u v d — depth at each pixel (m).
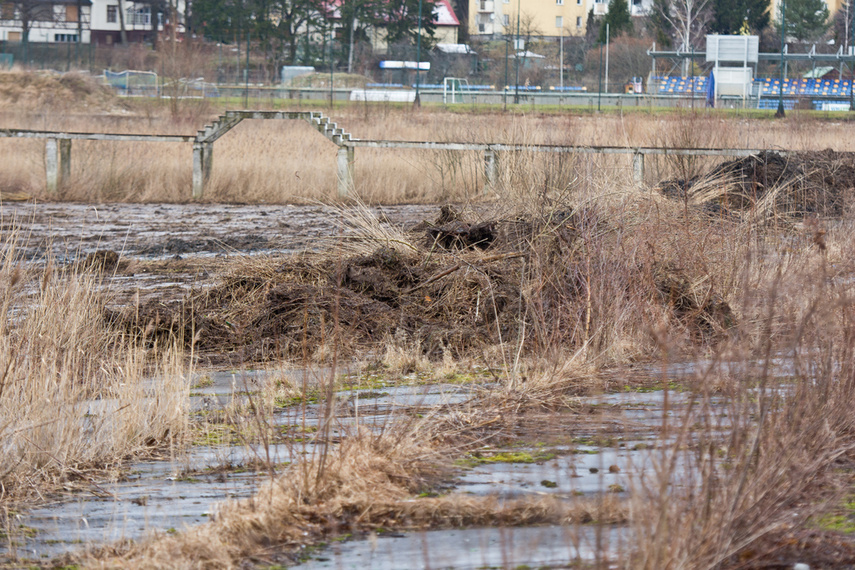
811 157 48.31
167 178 61.97
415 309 24.62
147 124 90.94
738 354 12.59
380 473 12.73
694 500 9.77
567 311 21.70
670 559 8.56
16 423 14.68
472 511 11.45
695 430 13.48
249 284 26.52
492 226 28.28
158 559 10.27
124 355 20.94
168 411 16.25
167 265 34.59
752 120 80.88
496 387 18.20
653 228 25.17
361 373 20.19
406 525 11.30
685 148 49.84
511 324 22.56
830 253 26.38
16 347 16.66
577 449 13.99
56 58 181.38
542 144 47.25
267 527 10.99
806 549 9.78
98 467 14.51
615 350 19.69
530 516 11.35
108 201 58.47
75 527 11.83
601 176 33.62
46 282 20.69
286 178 61.34
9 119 87.56
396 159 62.72
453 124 70.94
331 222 47.59
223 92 149.12
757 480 9.88
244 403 17.89
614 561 9.50
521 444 14.48
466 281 24.95
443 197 59.03
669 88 174.75
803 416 11.70
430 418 15.83
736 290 22.05
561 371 18.25
